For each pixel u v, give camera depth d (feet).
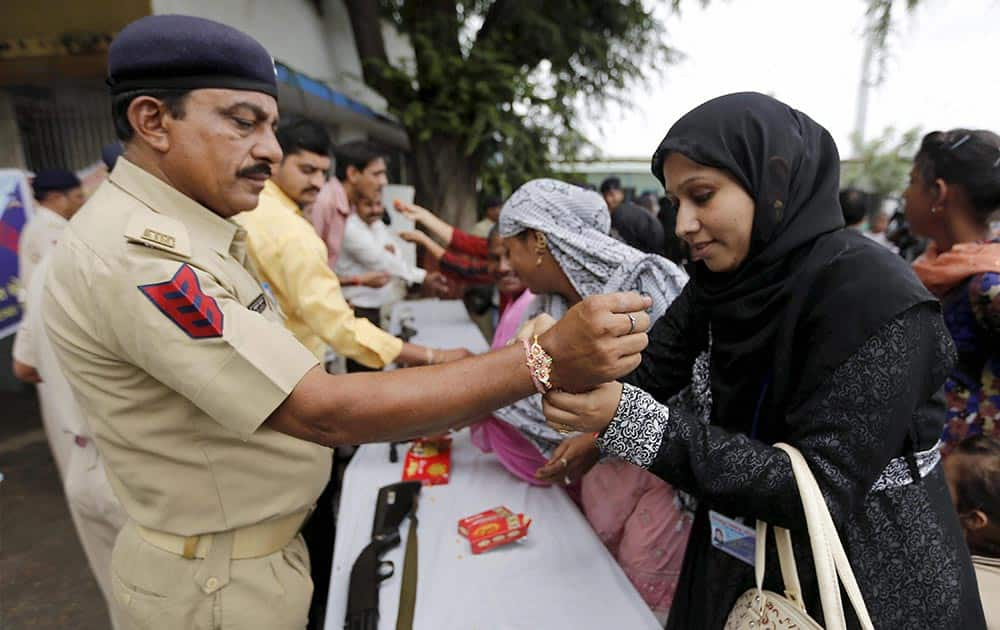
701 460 2.25
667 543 3.75
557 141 18.44
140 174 2.61
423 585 3.13
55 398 4.33
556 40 16.97
